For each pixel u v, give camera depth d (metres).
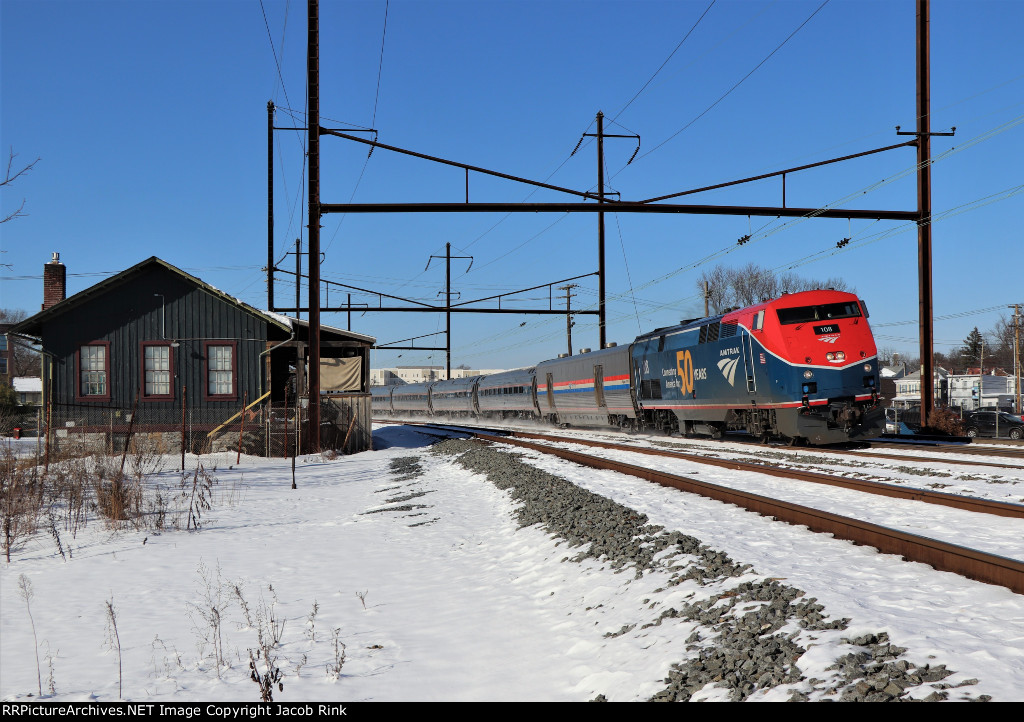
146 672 6.63
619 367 33.75
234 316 27.80
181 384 27.53
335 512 16.05
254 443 27.59
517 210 23.19
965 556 6.53
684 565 7.56
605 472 16.53
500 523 12.86
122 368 27.38
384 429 51.72
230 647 7.23
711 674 5.03
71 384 27.22
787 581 6.39
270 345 27.92
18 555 12.44
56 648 7.52
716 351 24.69
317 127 26.97
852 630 5.09
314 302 27.45
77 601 9.36
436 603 8.39
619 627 6.60
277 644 7.27
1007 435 36.94
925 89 24.91
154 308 27.55
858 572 6.82
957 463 16.72
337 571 10.36
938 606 5.62
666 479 13.84
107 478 18.52
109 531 13.94
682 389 27.52
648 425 32.41
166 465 23.97
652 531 9.30
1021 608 5.44
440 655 6.63
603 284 42.16
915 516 10.22
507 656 6.46
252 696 5.88
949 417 25.56
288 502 17.52
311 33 26.91
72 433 26.86
